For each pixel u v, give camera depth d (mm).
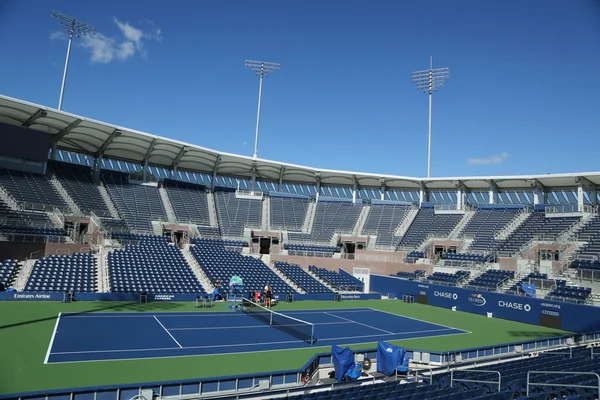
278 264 50750
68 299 33125
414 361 21125
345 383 16859
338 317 34125
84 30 58344
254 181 67188
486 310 38625
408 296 45750
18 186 46500
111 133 50219
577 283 37500
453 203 64312
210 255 48156
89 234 44406
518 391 13781
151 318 29281
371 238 60875
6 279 33625
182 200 61062
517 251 47625
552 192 59844
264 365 19766
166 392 15062
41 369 17406
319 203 68438
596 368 16891
